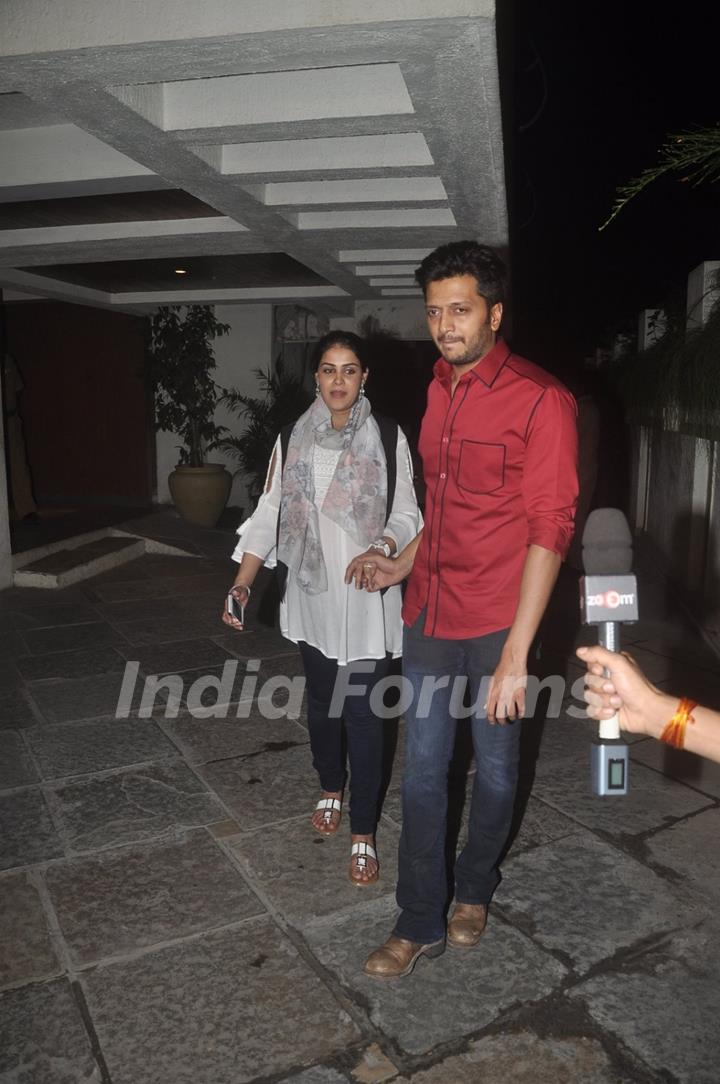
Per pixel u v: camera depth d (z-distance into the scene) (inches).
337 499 115.8
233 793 147.0
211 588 296.4
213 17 121.9
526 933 109.5
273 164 187.2
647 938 108.4
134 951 106.5
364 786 120.5
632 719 56.7
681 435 288.0
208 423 451.8
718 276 253.4
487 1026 94.0
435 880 101.6
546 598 88.5
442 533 97.8
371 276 323.6
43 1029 94.0
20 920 112.6
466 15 116.5
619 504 391.2
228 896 117.6
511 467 92.7
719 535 232.2
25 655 223.1
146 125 156.7
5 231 263.6
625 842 130.7
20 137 200.5
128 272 349.1
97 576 312.8
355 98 153.3
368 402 120.3
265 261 324.8
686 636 233.6
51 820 138.0
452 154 173.9
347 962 104.3
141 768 156.8
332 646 117.0
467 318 90.0
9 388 365.4
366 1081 86.9
